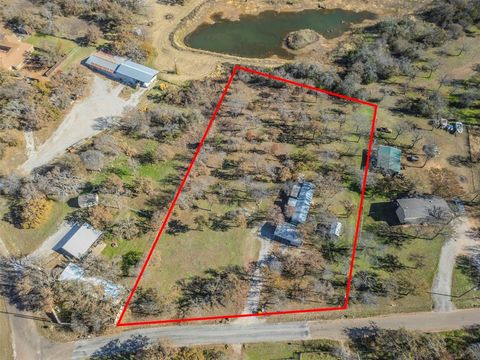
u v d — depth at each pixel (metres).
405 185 73.88
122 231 67.81
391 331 57.97
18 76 89.19
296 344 58.47
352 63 94.31
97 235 67.12
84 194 72.38
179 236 68.69
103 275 63.06
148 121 82.12
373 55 93.25
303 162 76.88
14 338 59.53
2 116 80.75
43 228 69.62
